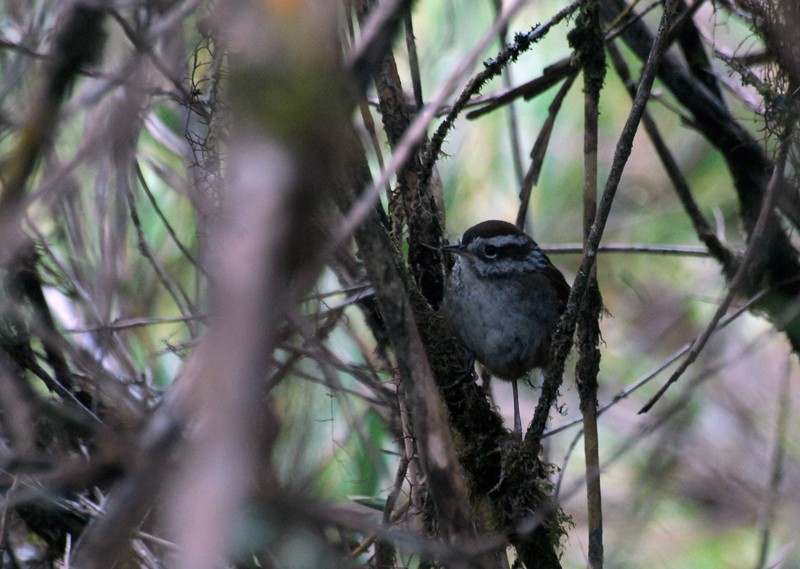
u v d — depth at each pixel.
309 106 2.62
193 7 4.89
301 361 8.28
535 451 7.41
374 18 3.86
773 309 9.66
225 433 2.45
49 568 8.19
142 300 9.93
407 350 4.89
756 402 14.12
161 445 3.48
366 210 4.16
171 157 10.69
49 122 4.90
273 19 2.69
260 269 2.48
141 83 5.55
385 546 7.68
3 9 7.37
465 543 4.81
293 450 6.70
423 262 8.53
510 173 14.15
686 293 15.43
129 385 8.47
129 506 3.54
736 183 10.00
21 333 7.66
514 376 10.02
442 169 13.84
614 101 16.00
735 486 13.09
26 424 7.08
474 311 9.69
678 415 13.78
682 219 16.02
